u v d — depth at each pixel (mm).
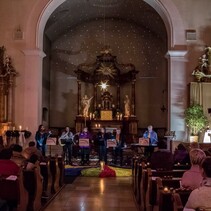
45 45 25453
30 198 8305
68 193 11367
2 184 7473
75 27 27406
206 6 18906
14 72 18625
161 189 6055
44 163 10375
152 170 8836
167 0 18938
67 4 22984
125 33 27344
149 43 27391
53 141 16078
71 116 27109
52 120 27031
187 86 18547
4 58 18766
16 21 19000
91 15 26562
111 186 12672
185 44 18703
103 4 24547
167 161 9484
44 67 25234
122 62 27266
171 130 18516
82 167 17016
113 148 19391
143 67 27250
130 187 12484
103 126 25656
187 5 18906
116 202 10094
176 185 6824
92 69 26953
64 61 27359
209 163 4871
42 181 9500
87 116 25812
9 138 17609
